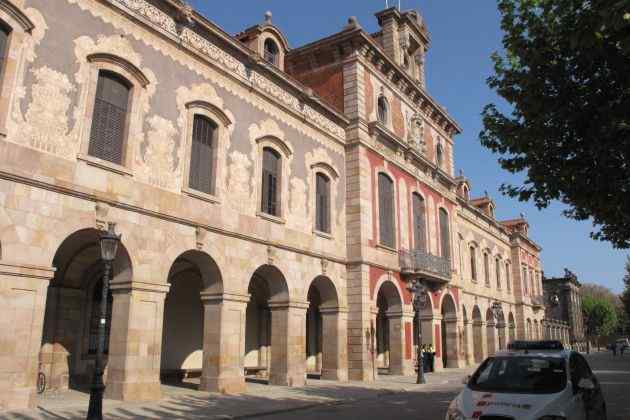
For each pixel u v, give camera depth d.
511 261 55.22
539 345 15.17
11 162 12.36
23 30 12.96
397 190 29.02
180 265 20.89
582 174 11.28
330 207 24.50
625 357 54.81
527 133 11.63
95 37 14.77
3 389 11.66
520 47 11.50
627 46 8.70
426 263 29.77
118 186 14.81
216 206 18.03
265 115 21.03
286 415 14.00
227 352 17.62
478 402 8.20
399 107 30.75
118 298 15.02
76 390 16.86
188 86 17.64
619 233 12.95
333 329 23.95
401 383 23.06
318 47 27.47
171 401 14.97
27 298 12.28
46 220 12.92
